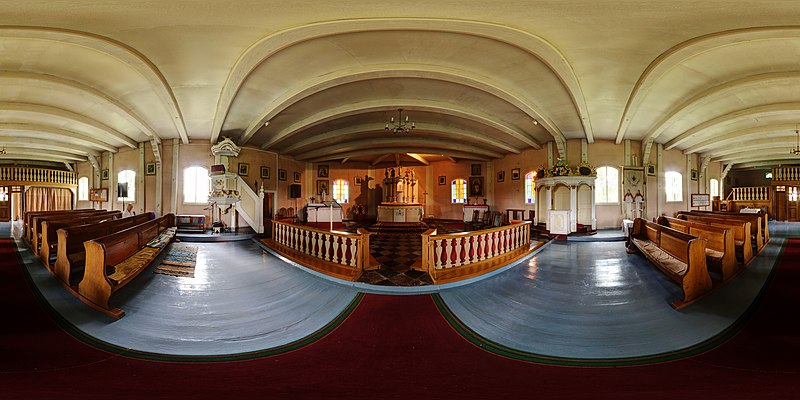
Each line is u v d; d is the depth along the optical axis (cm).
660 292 411
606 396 195
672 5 401
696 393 196
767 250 675
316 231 590
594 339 289
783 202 1538
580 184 987
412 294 406
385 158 1602
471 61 592
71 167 1545
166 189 1109
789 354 249
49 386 204
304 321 330
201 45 513
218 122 848
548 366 242
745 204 1625
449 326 318
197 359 251
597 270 532
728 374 222
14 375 219
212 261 606
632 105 740
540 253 689
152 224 700
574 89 653
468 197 1533
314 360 251
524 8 416
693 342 276
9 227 1192
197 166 1112
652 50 527
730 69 595
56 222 597
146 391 201
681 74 620
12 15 409
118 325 314
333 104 820
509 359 254
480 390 207
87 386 206
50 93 712
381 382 219
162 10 413
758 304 354
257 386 211
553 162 1148
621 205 1112
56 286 407
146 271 506
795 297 374
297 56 567
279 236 786
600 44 512
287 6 410
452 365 244
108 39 478
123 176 1239
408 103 800
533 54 557
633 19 439
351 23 449
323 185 1625
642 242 636
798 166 1497
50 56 544
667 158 1216
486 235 582
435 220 1585
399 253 668
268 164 1259
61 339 280
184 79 645
